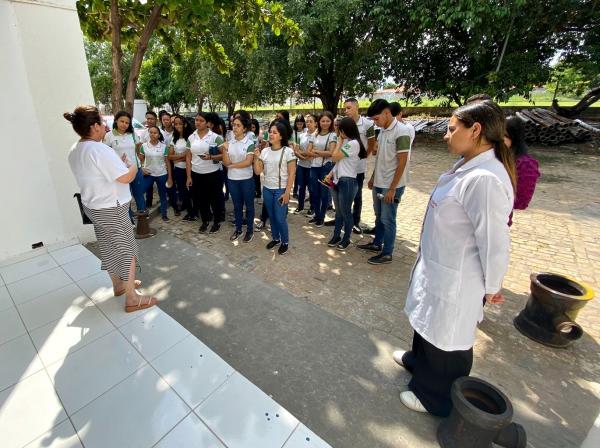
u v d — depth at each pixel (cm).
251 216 423
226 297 304
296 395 203
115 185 243
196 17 420
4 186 342
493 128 145
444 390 181
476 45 990
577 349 241
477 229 146
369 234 452
